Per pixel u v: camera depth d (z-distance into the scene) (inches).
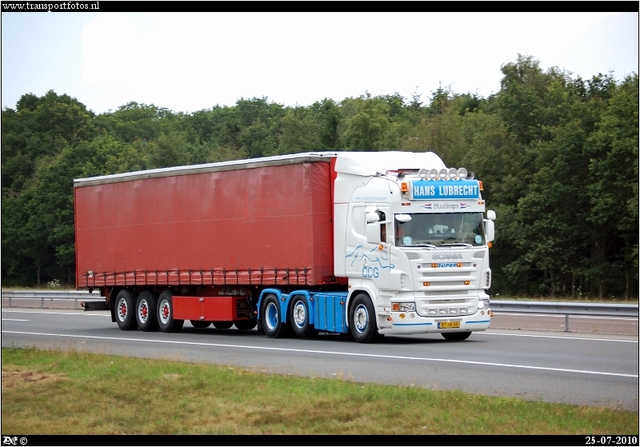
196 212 1005.2
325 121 2923.2
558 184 2102.6
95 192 1154.7
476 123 2496.3
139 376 578.6
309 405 457.7
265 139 3452.3
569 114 2287.2
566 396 489.7
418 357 679.7
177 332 1059.3
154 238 1064.8
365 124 2709.2
